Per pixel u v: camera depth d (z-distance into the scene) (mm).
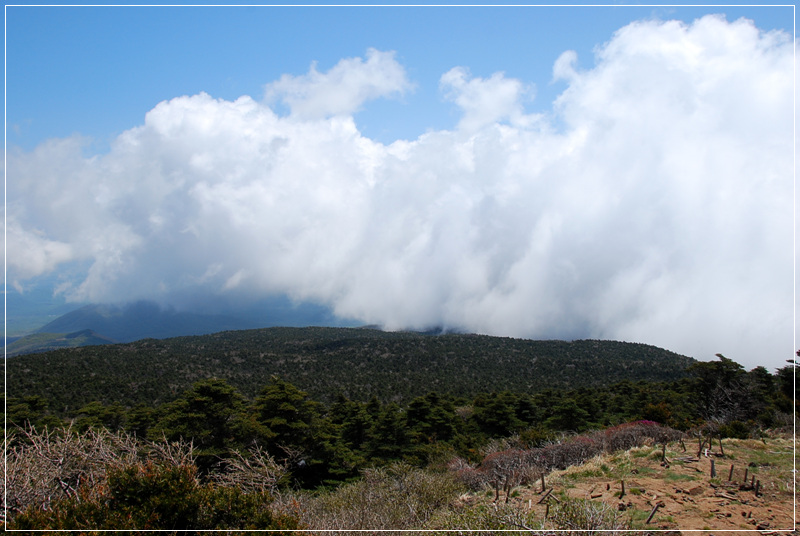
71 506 5375
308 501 10023
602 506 6422
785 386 25312
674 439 12695
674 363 76938
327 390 57375
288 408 24531
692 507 7059
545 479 9609
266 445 23391
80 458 7699
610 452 12031
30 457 7074
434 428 31656
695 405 29062
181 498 5574
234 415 24422
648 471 9164
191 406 23344
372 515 8828
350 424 30375
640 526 6375
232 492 6020
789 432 14945
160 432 22156
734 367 27438
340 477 25172
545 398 41375
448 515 7578
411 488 10570
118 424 27891
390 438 29594
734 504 7152
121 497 5590
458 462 15508
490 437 31203
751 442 11312
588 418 33812
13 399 23609
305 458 24328
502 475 11102
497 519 6082
